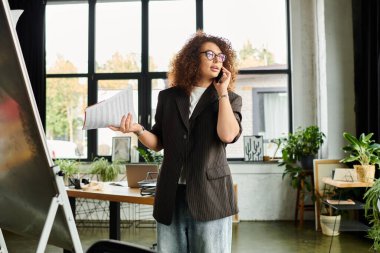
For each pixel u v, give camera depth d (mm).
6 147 850
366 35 4344
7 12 657
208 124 1154
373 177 3582
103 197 2244
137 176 2609
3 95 760
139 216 4859
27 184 907
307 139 4461
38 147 801
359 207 3146
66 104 5371
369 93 4133
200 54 1182
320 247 3543
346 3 4664
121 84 5375
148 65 5355
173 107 1206
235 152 5180
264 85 5262
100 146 5305
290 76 5215
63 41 5430
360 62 4590
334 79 4621
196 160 1129
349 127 4582
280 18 5309
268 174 4883
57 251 3447
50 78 5395
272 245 3637
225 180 1167
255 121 5246
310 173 4504
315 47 5012
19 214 1021
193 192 1108
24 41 5059
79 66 5402
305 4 5098
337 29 4652
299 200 4715
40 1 5160
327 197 4160
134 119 1160
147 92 5336
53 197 852
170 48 5367
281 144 5129
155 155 4609
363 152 3635
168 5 5387
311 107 5047
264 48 5297
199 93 1217
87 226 4637
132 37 5406
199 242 1125
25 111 756
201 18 5328
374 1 4164
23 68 705
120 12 5430
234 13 5344
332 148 4559
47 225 833
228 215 1144
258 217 4871
